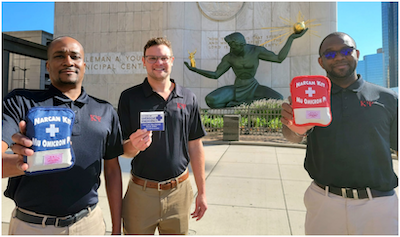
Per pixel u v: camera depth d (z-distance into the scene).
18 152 1.21
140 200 1.89
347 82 1.77
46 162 1.23
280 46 16.33
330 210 1.70
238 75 14.84
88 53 19.02
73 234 1.46
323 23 15.43
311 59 15.61
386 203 1.62
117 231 1.78
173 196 1.93
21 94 1.48
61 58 1.54
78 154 1.50
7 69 12.58
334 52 1.70
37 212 1.41
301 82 1.56
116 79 18.67
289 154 6.91
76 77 1.58
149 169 1.90
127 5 18.81
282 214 3.18
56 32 19.25
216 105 14.74
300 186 4.23
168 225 1.95
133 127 1.95
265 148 7.87
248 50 14.36
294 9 16.16
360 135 1.66
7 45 11.90
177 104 2.01
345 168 1.67
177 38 16.66
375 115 1.67
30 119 1.24
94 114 1.63
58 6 19.30
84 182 1.52
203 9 17.08
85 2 19.16
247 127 10.80
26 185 1.42
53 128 1.27
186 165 2.07
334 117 1.71
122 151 1.84
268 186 4.22
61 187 1.44
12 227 1.44
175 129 1.97
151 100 1.97
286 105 1.63
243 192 3.95
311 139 1.85
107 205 3.43
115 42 18.83
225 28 17.12
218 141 8.86
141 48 18.53
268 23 16.61
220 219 3.04
